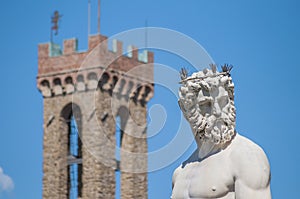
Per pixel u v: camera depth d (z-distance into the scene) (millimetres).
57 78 136250
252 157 15141
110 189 133250
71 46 134375
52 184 136125
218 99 15602
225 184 15180
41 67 137625
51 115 136875
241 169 15102
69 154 135625
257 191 14961
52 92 137000
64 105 135625
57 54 136750
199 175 15461
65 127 136500
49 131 137250
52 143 136750
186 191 15570
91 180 133500
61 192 135375
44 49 137625
